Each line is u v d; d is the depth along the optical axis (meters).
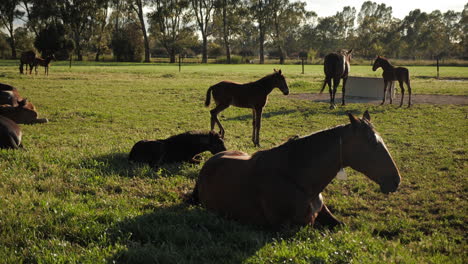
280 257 3.67
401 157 8.56
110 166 7.31
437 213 5.46
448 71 49.03
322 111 16.05
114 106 17.27
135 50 79.75
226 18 87.44
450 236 4.62
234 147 9.45
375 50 111.38
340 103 18.70
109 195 5.84
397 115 14.88
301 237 4.09
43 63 34.03
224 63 85.88
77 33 81.81
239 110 16.28
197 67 57.91
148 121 13.74
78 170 6.91
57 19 81.00
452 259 3.86
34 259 3.68
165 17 81.75
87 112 15.12
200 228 4.53
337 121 13.80
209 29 92.44
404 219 5.11
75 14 78.62
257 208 4.45
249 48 147.62
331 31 139.88
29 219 4.51
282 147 4.42
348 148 4.06
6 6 79.56
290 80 32.31
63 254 3.74
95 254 3.74
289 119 14.22
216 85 10.52
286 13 93.38
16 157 7.52
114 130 12.12
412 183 6.81
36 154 7.98
